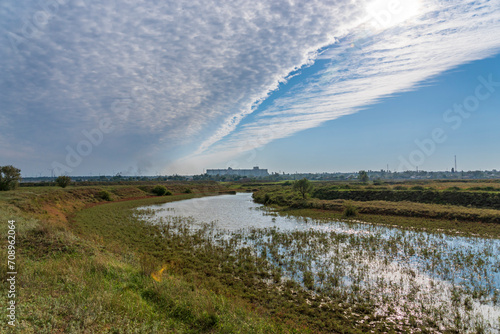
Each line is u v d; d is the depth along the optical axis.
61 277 7.84
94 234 19.42
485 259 15.29
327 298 10.62
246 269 13.59
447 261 14.90
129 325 5.93
